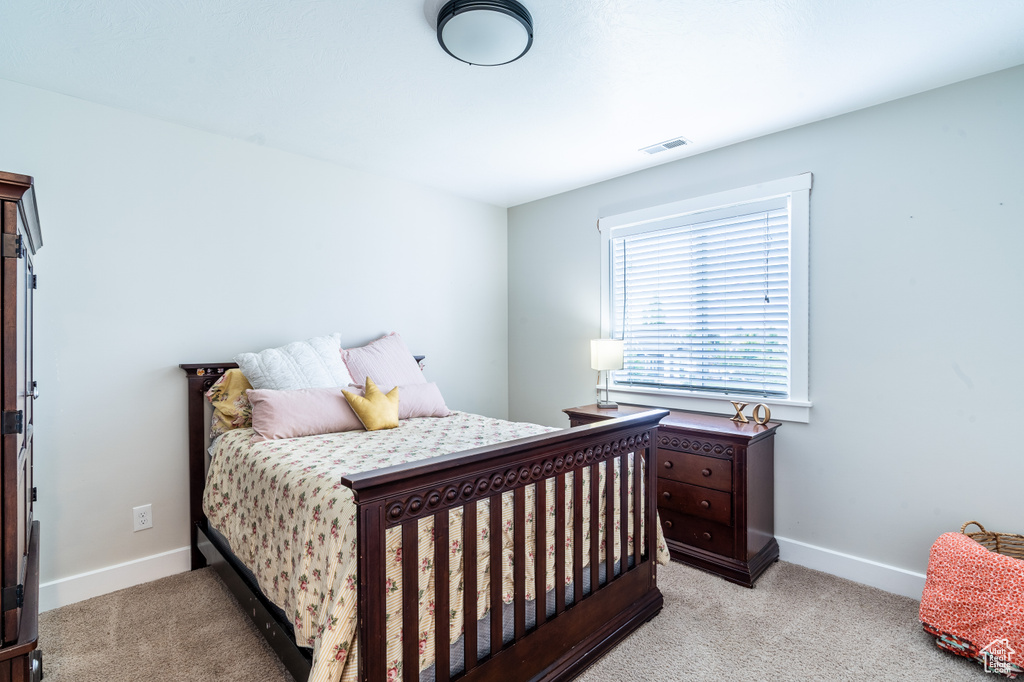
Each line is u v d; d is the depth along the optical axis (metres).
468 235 3.85
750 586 2.30
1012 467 2.00
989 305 2.04
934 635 1.86
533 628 1.57
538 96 2.23
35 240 1.68
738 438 2.35
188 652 1.83
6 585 1.21
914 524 2.23
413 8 1.62
